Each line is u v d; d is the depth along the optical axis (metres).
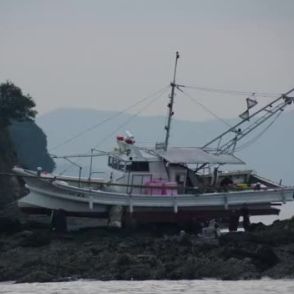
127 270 167.25
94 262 171.25
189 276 166.75
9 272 169.00
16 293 148.88
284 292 148.50
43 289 153.12
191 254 176.12
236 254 173.75
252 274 166.12
